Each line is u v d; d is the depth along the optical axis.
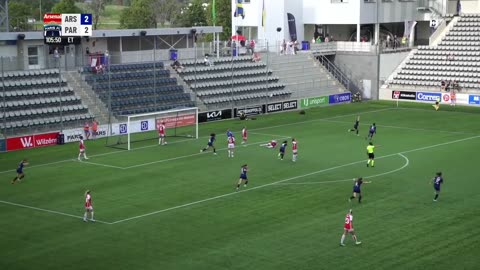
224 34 150.62
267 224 42.47
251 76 93.25
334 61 103.00
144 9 144.25
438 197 48.03
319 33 111.31
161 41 93.50
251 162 59.97
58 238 40.44
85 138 71.25
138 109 78.25
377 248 37.91
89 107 76.38
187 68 89.12
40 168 58.66
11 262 36.56
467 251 37.25
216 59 92.81
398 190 50.09
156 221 43.44
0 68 75.31
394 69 100.31
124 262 36.34
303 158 61.28
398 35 117.38
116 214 45.06
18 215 45.16
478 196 48.22
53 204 47.62
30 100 73.38
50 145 68.94
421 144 66.94
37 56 78.19
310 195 49.06
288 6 106.69
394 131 74.25
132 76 83.31
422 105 92.81
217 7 151.50
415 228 41.28
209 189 51.06
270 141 69.25
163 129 68.31
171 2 164.88
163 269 35.28
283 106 89.06
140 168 58.06
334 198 48.19
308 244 38.72
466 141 68.25
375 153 63.03
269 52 100.56
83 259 36.88
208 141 69.56
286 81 95.25
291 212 44.97
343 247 38.12
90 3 172.12
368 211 44.94
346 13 104.44
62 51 82.94
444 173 55.03
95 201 48.22
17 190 51.50
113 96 79.06
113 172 56.78
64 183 53.38
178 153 64.19
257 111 86.31
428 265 35.31
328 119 82.69
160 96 81.81
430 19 109.31
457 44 101.25
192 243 39.16
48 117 72.62
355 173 55.47
